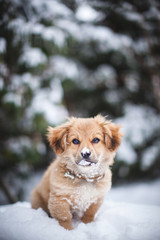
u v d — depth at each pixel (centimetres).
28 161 181
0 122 184
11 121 173
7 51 157
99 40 190
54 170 87
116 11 190
